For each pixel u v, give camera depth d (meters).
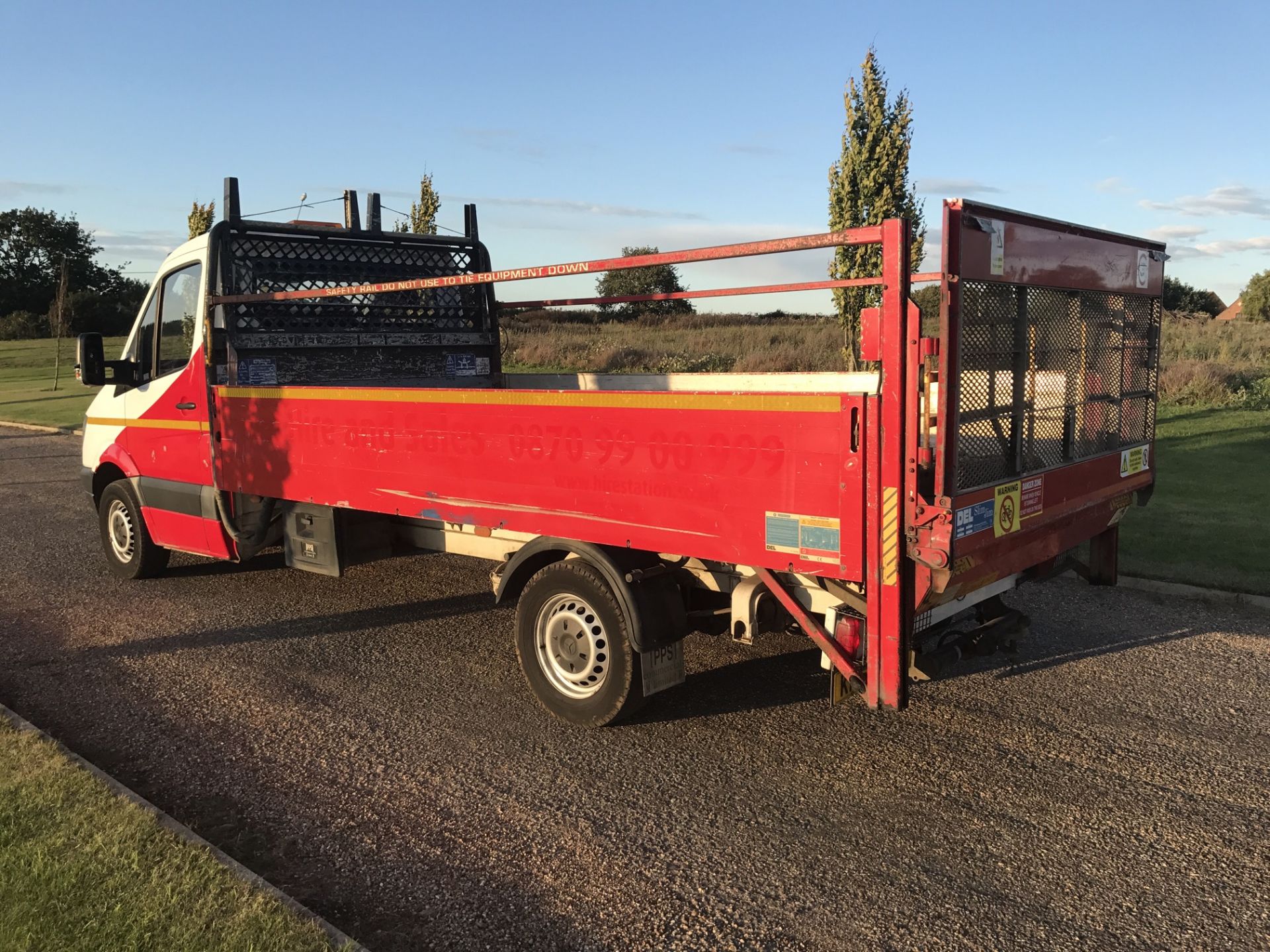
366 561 6.53
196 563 8.69
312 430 6.14
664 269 39.34
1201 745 4.61
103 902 3.19
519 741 4.79
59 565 8.66
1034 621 6.48
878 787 4.25
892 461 3.70
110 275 94.50
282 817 4.02
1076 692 5.29
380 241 7.58
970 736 4.76
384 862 3.67
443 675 5.73
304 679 5.68
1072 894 3.42
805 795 4.18
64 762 4.29
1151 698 5.18
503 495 5.10
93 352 7.38
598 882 3.52
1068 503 4.60
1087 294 4.70
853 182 12.96
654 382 7.59
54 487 13.23
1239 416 14.88
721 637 6.44
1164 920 3.26
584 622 4.88
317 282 7.23
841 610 4.10
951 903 3.37
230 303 6.73
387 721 5.04
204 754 4.64
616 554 4.70
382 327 7.59
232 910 3.15
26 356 48.44
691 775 4.39
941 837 3.82
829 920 3.28
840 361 19.88
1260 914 3.28
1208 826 3.88
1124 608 6.73
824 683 5.54
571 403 4.71
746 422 4.10
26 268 92.06
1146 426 5.53
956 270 3.57
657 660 4.82
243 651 6.20
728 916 3.30
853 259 13.05
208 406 6.91
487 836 3.86
